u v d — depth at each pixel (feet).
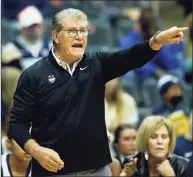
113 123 45.29
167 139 32.65
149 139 32.60
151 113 47.83
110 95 46.24
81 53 24.91
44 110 24.84
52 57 25.25
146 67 57.77
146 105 56.39
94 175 25.39
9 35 61.21
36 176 25.64
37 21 52.90
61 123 24.76
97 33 65.87
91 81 25.30
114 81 46.50
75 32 24.79
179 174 32.40
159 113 47.29
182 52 61.16
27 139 24.16
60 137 24.71
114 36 70.54
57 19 25.00
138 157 33.09
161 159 32.50
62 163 23.40
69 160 24.82
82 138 24.84
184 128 42.68
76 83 25.04
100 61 25.73
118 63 25.32
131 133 37.14
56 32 25.07
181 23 79.25
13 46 52.01
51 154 23.40
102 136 25.35
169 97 47.11
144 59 24.84
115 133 37.65
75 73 25.17
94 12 73.92
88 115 25.00
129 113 46.73
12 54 48.14
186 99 53.36
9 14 68.44
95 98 25.31
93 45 65.31
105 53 25.82
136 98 56.85
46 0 69.15
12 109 25.05
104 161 25.34
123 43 60.70
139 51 24.68
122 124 39.34
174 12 83.10
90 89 25.22
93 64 25.57
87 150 24.94
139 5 82.84
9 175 33.71
